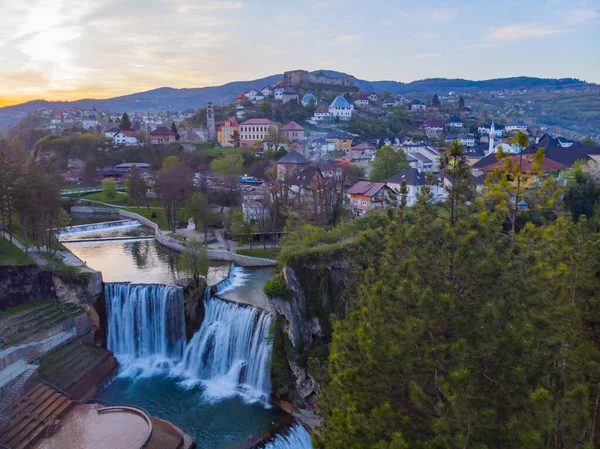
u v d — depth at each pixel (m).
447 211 28.58
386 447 21.31
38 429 46.84
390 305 27.19
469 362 22.48
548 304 25.27
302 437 49.25
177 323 69.44
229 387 60.69
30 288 67.38
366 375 26.03
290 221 86.31
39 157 196.38
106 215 146.38
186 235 111.50
